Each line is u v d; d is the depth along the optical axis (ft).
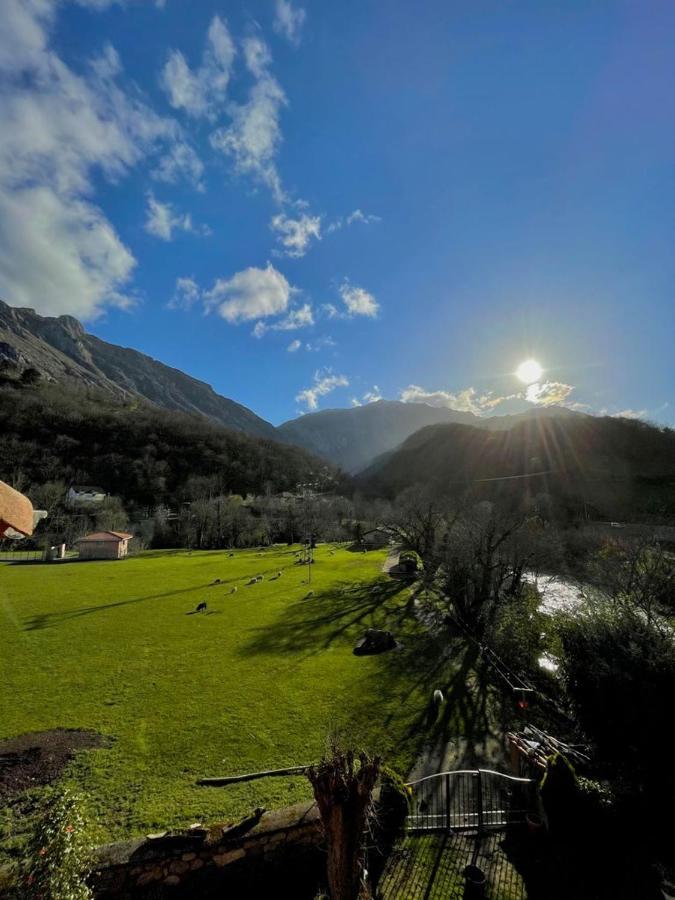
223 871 25.53
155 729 45.01
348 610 98.37
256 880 25.82
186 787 35.17
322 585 128.57
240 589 123.54
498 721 47.26
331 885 18.11
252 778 36.40
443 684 57.26
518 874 26.08
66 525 250.16
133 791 34.55
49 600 108.78
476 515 115.14
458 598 93.09
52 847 18.63
